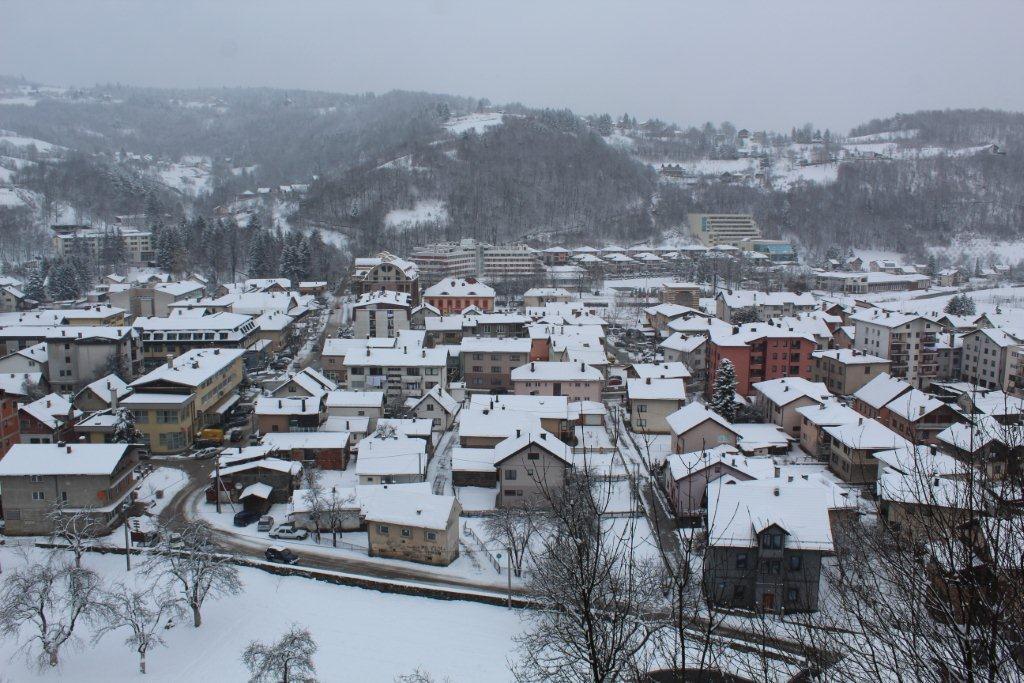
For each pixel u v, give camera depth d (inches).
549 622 1419.8
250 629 1706.4
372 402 2994.6
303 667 1429.6
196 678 1535.4
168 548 1905.8
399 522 2032.5
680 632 581.3
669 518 2127.2
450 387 3494.1
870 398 3011.8
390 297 4596.5
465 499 2405.3
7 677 1533.0
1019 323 4795.8
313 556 2062.0
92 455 2174.0
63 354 3511.3
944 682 448.8
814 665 573.9
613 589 682.2
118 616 1576.0
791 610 1542.8
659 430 3019.2
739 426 2920.8
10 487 2122.3
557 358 3752.5
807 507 1721.2
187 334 3905.0
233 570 1782.7
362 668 1555.1
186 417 2842.0
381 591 1877.5
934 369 3855.8
